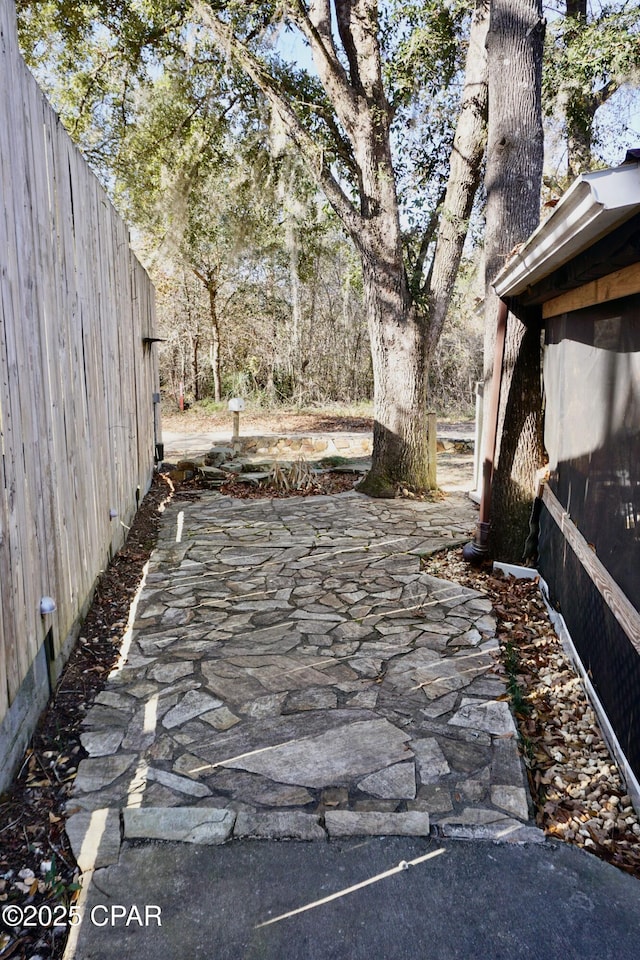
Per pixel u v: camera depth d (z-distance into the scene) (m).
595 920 1.57
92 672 2.84
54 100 9.06
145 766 2.15
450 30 6.79
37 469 2.35
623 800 2.02
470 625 3.40
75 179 3.16
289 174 8.23
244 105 8.16
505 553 4.36
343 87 6.06
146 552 4.76
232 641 3.19
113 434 4.37
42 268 2.48
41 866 1.71
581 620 2.84
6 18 2.04
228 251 11.74
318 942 1.51
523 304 4.07
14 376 2.06
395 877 1.70
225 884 1.67
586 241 2.23
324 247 11.89
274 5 6.19
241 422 13.02
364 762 2.18
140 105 8.68
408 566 4.42
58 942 1.50
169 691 2.67
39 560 2.37
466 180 6.24
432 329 6.68
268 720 2.45
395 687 2.72
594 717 2.51
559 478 3.60
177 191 8.99
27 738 2.20
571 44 6.34
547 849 1.81
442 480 7.87
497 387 4.25
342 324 15.54
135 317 5.86
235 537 5.20
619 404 2.33
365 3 5.91
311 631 3.31
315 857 1.77
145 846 1.80
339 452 9.67
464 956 1.47
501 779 2.09
